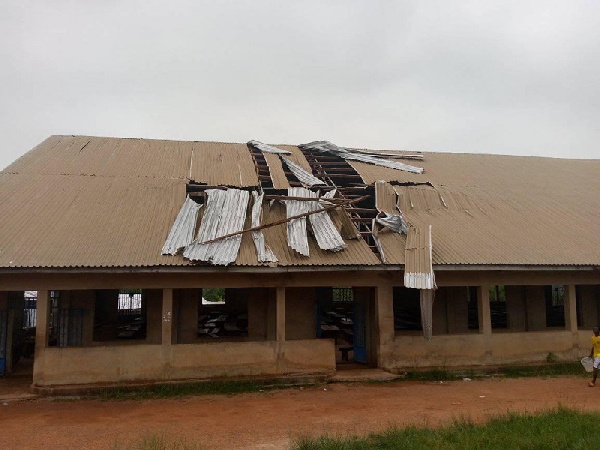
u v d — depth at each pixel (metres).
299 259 12.62
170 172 16.84
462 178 19.78
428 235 13.62
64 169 16.30
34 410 10.24
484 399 11.05
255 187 16.03
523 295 16.64
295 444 7.74
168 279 12.25
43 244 11.83
